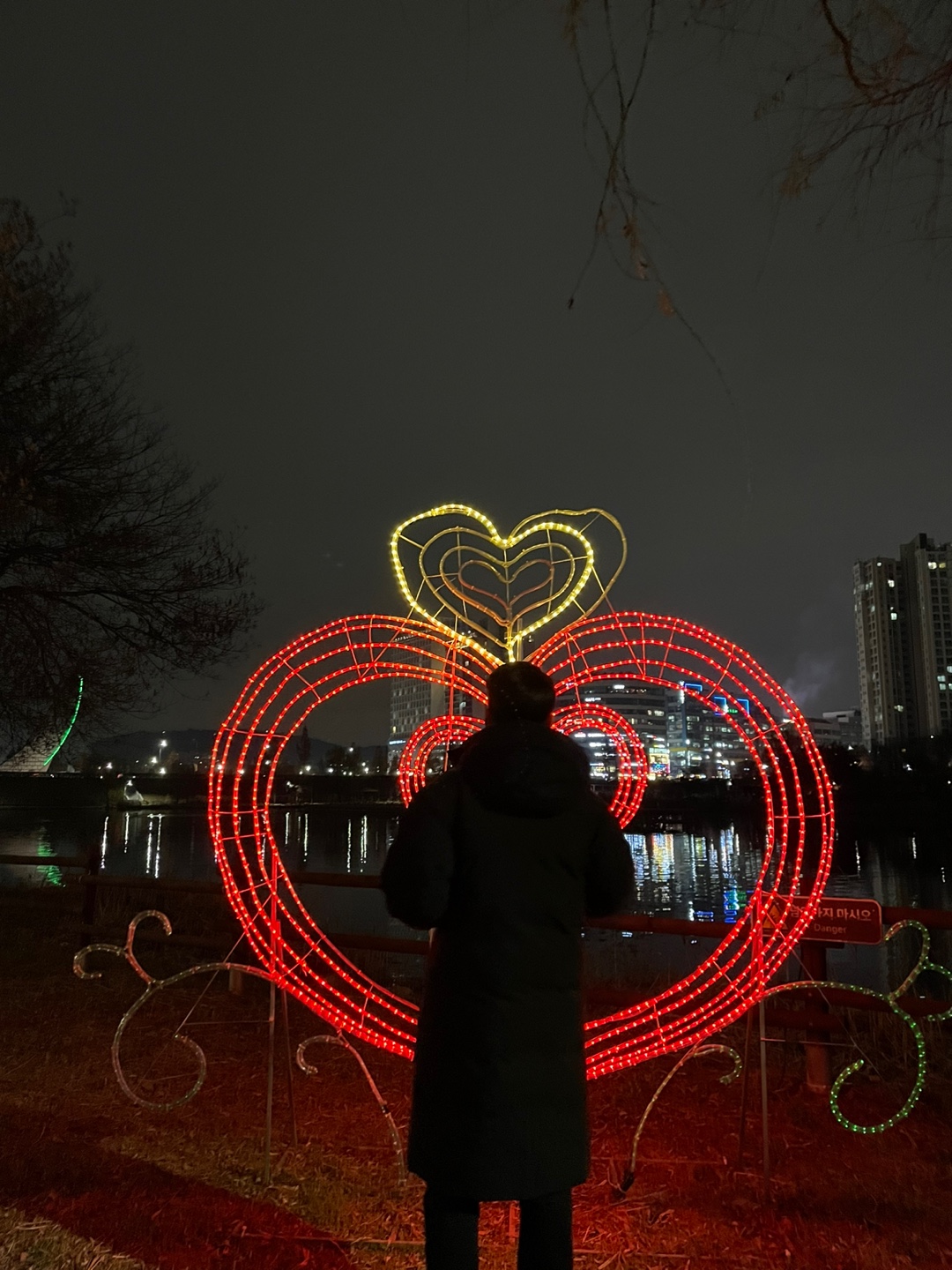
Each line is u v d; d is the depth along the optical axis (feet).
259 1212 10.25
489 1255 9.42
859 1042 16.26
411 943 19.71
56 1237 9.50
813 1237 9.71
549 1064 7.07
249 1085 14.75
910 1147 12.21
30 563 34.30
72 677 34.17
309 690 12.28
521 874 7.35
